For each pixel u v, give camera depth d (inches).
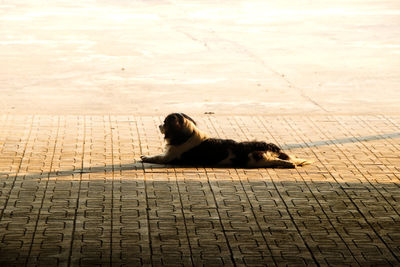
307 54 1681.8
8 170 792.9
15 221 639.1
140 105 1169.4
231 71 1469.0
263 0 2810.0
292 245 600.1
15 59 1542.8
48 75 1393.9
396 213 681.6
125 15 2310.5
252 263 562.3
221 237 613.3
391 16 2394.2
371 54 1694.1
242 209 683.4
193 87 1315.2
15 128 989.2
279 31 2032.5
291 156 849.5
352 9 2578.7
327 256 578.9
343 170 824.3
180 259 565.9
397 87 1349.7
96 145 910.4
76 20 2165.4
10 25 2031.3
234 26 2108.8
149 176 782.5
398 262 569.6
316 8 2591.0
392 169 831.7
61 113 1098.7
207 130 1009.5
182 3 2674.7
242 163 821.9
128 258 565.3
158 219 652.1
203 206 689.6
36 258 561.0
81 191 725.9
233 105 1184.2
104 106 1156.5
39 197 705.0
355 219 664.4
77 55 1606.8
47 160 836.6
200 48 1732.3
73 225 632.4
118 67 1486.2
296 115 1117.7
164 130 823.1
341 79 1411.2
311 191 742.5
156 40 1833.2
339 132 1013.8
